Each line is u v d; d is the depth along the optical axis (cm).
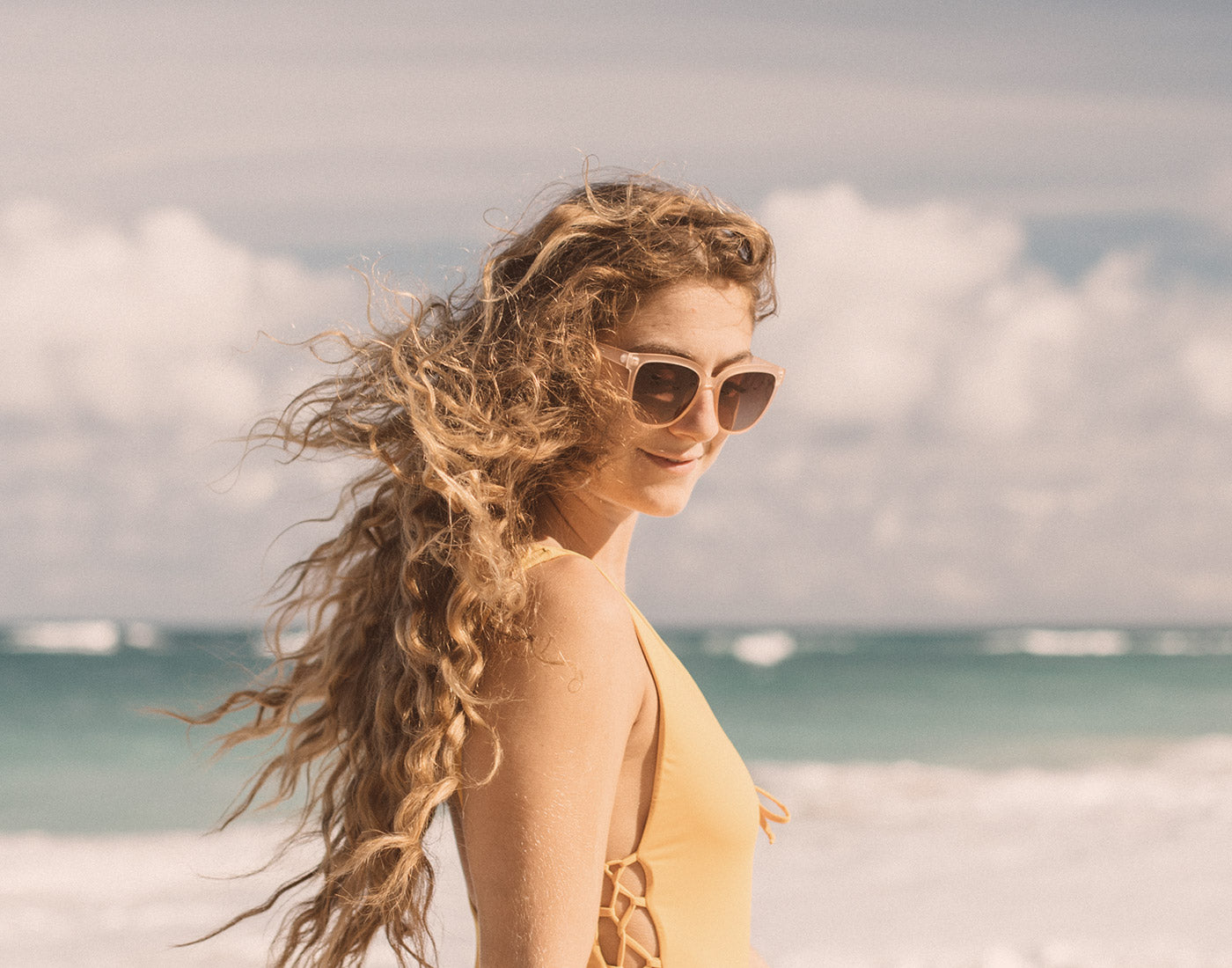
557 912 120
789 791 1259
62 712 2623
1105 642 8938
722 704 3080
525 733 125
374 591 170
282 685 194
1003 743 2150
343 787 163
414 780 131
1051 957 598
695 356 150
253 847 932
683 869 139
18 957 627
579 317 149
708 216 155
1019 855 868
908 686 3741
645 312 150
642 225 151
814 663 5325
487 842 125
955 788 1273
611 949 137
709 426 149
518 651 129
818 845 923
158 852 934
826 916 690
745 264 153
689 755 139
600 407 149
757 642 8450
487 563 133
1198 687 3597
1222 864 818
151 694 3136
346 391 176
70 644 6556
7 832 1171
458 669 131
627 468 151
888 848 904
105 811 1349
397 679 151
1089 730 2370
